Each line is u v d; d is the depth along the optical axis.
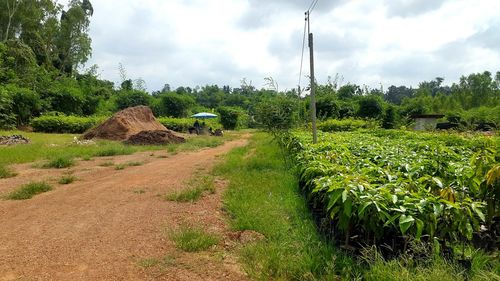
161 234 4.72
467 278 3.04
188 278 3.52
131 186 7.73
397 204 3.42
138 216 5.51
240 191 6.86
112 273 3.61
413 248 3.19
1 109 29.80
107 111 43.19
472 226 3.51
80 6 55.62
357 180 3.69
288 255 3.75
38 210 5.84
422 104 35.75
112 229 4.91
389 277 2.92
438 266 2.97
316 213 5.02
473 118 25.36
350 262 3.50
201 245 4.26
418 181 3.99
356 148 7.69
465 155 7.19
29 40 47.72
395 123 29.41
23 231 4.83
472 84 64.00
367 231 3.52
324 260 3.58
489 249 3.75
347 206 3.38
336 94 35.66
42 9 48.47
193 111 52.88
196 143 18.88
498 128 16.22
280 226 4.75
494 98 59.44
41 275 3.55
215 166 10.25
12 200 6.49
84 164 11.17
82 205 6.16
